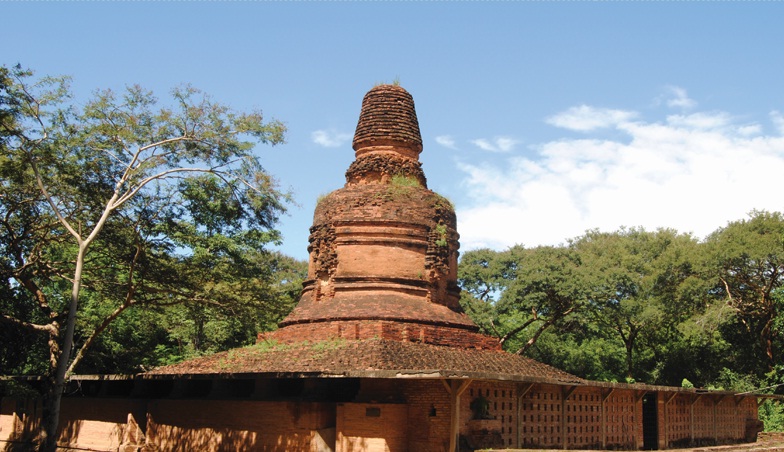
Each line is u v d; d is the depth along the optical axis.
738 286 51.16
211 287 35.50
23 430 34.31
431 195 30.61
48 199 26.38
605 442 28.45
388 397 23.73
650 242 61.28
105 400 30.92
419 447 22.98
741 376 52.12
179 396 28.72
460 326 28.77
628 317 51.00
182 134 28.69
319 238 29.78
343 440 22.92
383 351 23.16
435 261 29.41
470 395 23.06
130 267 31.75
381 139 31.59
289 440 23.50
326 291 28.91
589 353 62.88
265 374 22.36
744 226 50.31
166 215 31.16
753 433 37.56
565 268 48.75
